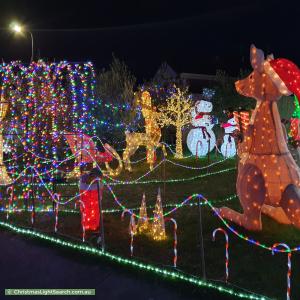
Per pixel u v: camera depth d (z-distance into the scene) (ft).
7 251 22.48
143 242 22.52
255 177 23.07
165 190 37.78
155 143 50.85
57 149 43.29
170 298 16.34
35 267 20.11
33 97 38.04
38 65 37.81
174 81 93.91
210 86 98.63
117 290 17.34
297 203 21.72
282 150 22.82
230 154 55.93
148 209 30.71
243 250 21.02
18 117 41.09
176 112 63.36
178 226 25.49
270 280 17.40
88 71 42.73
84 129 44.27
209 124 58.65
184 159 58.49
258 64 23.38
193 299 16.14
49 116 40.52
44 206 32.04
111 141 68.33
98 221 24.95
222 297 16.12
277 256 20.12
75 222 27.25
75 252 21.48
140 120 71.10
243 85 24.77
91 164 25.91
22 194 35.55
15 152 41.63
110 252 20.97
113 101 70.79
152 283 17.65
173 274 18.02
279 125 23.08
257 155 23.25
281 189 22.39
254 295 15.93
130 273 18.66
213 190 37.19
